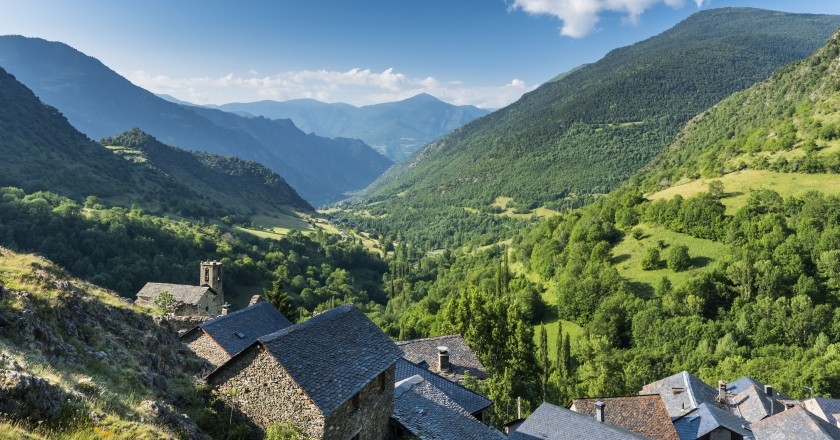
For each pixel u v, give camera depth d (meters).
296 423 19.69
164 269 123.00
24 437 12.92
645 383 79.50
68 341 21.77
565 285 113.81
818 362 75.81
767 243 103.19
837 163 126.19
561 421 31.80
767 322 90.44
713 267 106.00
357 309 26.67
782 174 134.75
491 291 127.19
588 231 134.62
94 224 125.00
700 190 141.50
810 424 42.78
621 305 104.25
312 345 21.92
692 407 50.81
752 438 45.28
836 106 163.12
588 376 74.06
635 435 29.03
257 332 35.94
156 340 27.70
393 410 25.05
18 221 111.25
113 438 14.81
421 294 169.88
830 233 95.88
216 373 21.67
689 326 94.25
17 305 20.64
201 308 78.12
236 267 136.62
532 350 61.69
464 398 34.31
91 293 28.50
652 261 114.00
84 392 17.28
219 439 20.05
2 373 14.53
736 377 78.06
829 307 87.62
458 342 48.94
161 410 18.55
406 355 45.91
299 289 149.62
